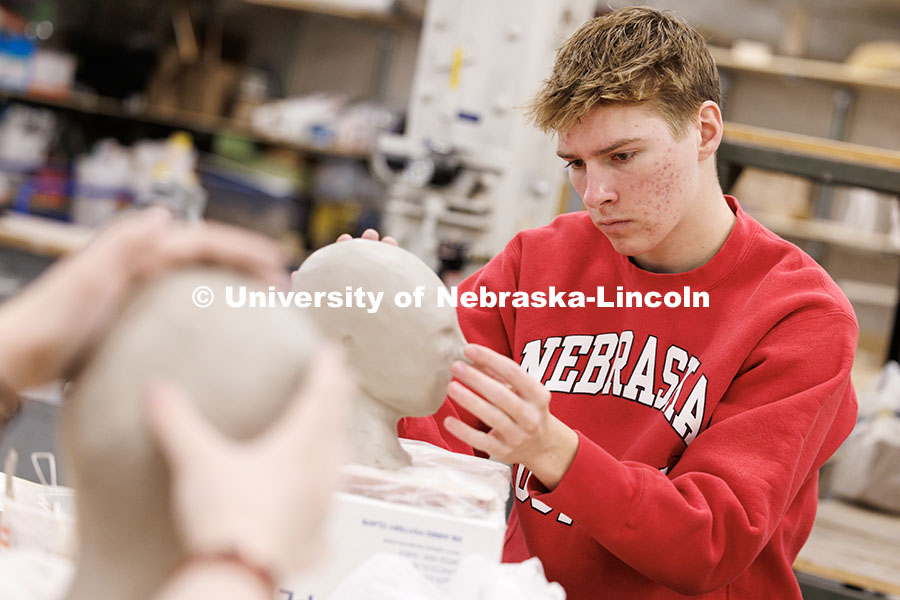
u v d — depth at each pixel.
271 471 0.45
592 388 1.28
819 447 1.15
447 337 0.97
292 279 1.01
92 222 4.16
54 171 4.34
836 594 1.90
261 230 4.27
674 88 1.11
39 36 4.69
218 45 4.76
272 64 4.88
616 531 0.98
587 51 1.14
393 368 0.96
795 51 4.64
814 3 4.58
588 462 0.96
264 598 0.43
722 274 1.24
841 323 1.15
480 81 2.21
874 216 3.80
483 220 2.21
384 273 0.96
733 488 1.05
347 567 0.86
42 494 1.01
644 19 1.15
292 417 0.47
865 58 4.16
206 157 4.43
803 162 1.83
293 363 0.50
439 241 2.22
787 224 3.87
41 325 0.52
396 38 4.81
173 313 0.50
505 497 0.97
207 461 0.44
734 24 4.87
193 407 0.47
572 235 1.39
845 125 4.56
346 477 0.89
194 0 4.76
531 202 2.30
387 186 4.17
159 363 0.48
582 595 1.20
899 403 2.44
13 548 0.85
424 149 2.20
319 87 4.90
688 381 1.19
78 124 4.54
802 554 1.98
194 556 0.43
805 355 1.13
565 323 1.33
